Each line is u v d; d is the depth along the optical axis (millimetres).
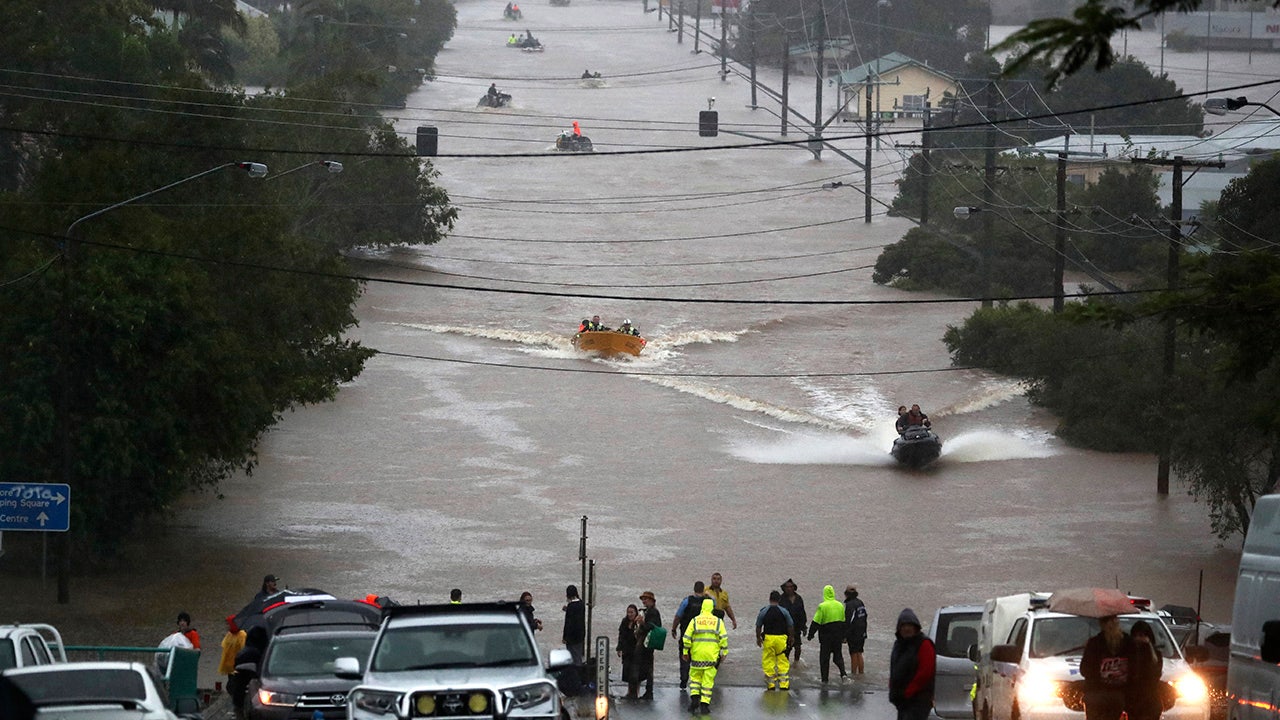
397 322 181750
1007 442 137625
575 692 55844
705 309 193250
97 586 87062
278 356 96500
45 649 37000
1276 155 135750
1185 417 98812
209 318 86938
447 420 141250
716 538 104812
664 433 138875
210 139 105875
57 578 88438
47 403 81812
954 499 118062
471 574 93312
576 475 123562
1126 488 121812
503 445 132875
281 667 41312
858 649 66375
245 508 110125
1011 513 113688
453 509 111562
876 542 104375
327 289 105188
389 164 198000
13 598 83000
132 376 84625
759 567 97000
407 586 89688
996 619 40500
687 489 119750
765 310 193125
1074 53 15102
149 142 103625
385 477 120938
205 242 95875
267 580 60344
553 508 112812
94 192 89500
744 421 144375
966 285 198625
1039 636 37594
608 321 185500
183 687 49281
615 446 133750
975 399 152375
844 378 162125
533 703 31828
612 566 96438
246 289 96938
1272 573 34594
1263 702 34594
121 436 83125
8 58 134250
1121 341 135125
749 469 127000
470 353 169125
